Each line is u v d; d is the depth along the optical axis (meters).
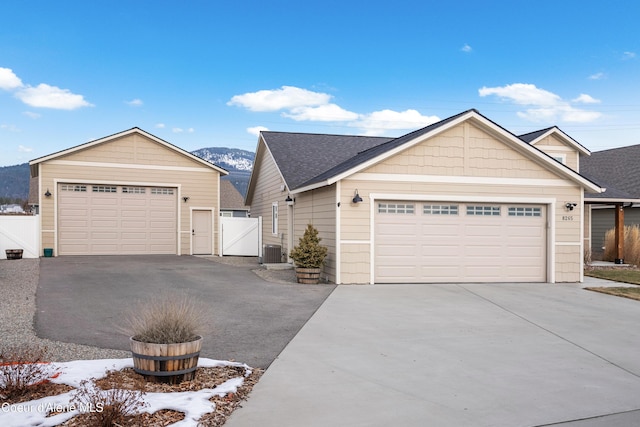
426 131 14.43
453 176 14.42
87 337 7.59
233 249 23.31
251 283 13.65
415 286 13.64
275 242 21.62
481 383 6.09
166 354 5.43
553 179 15.03
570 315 10.25
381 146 17.98
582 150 21.12
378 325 9.01
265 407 5.17
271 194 22.62
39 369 5.28
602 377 6.43
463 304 11.15
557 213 15.05
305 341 7.80
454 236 14.52
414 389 5.82
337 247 13.82
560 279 15.00
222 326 8.70
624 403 5.54
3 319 8.55
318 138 23.53
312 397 5.48
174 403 4.89
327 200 14.74
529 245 14.95
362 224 13.93
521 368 6.72
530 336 8.47
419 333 8.49
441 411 5.19
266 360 6.80
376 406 5.28
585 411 5.28
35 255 20.08
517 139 14.51
